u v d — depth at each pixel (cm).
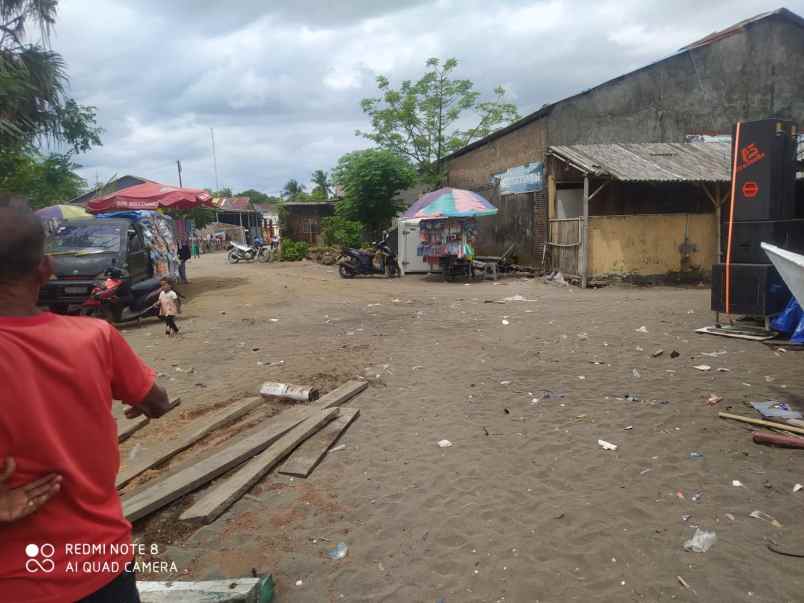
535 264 1833
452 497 365
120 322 1065
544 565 290
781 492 353
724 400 524
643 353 714
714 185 1581
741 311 779
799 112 1852
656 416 491
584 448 431
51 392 141
